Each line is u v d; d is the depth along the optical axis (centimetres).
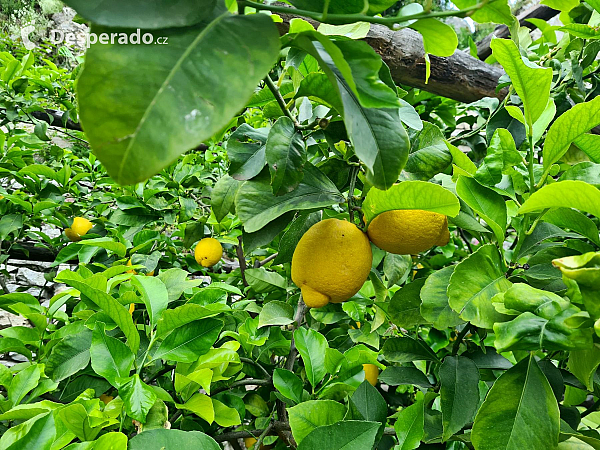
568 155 119
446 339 127
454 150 97
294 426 82
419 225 80
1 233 209
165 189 216
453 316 84
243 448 150
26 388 90
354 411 84
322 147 120
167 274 119
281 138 80
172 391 110
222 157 251
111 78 32
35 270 355
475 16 61
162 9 36
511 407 66
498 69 189
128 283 122
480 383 116
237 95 34
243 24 39
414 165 96
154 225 218
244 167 88
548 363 94
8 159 236
